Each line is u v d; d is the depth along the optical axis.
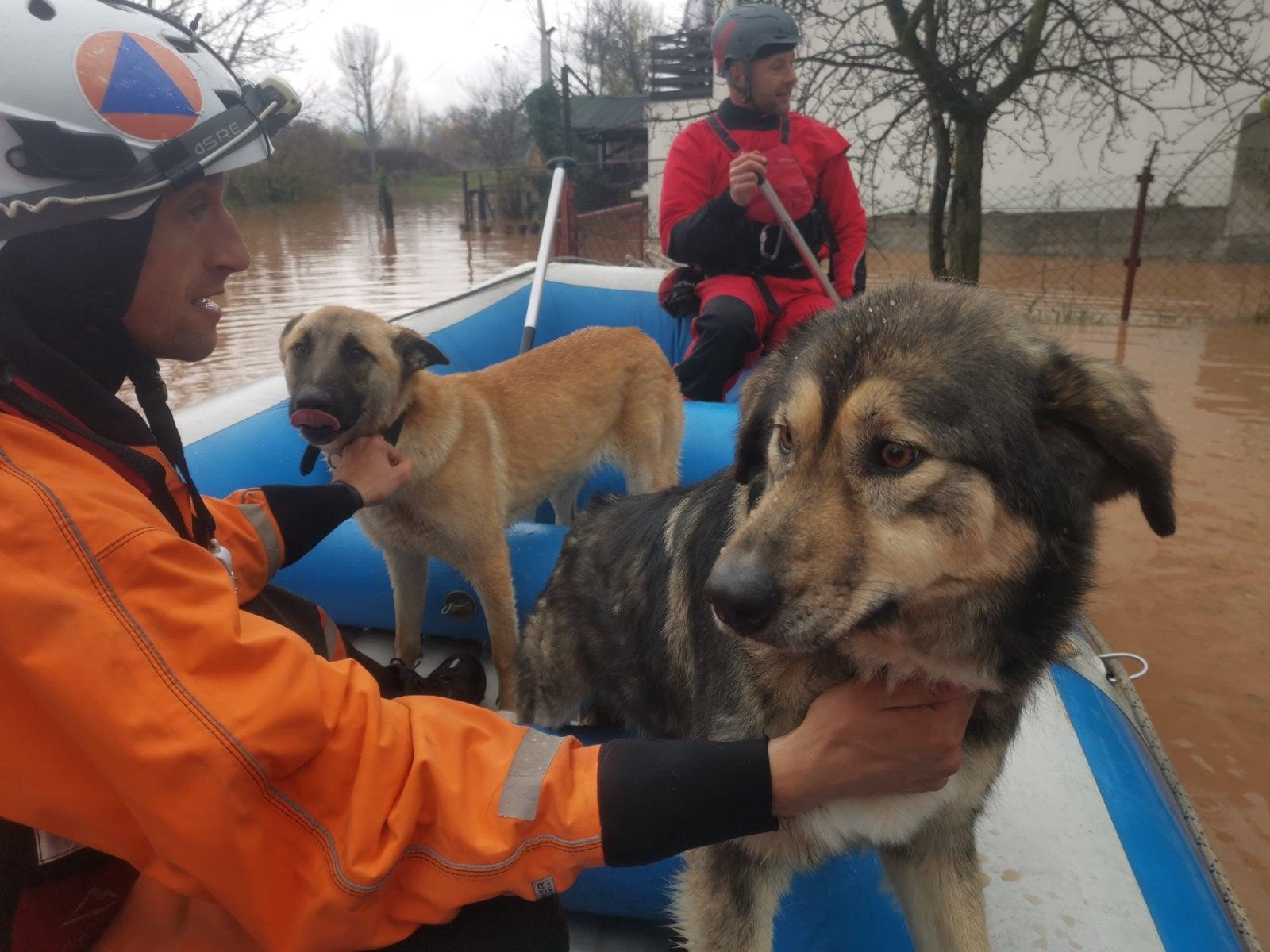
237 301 11.11
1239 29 11.70
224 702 1.02
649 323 5.89
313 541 1.96
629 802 1.18
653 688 2.11
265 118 1.42
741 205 4.24
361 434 2.85
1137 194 14.60
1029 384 1.41
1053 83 13.63
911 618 1.40
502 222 25.86
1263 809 2.94
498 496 3.24
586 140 27.16
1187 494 5.29
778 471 1.48
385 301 11.06
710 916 1.60
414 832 1.14
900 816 1.50
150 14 1.38
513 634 3.05
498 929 1.28
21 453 1.06
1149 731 2.61
